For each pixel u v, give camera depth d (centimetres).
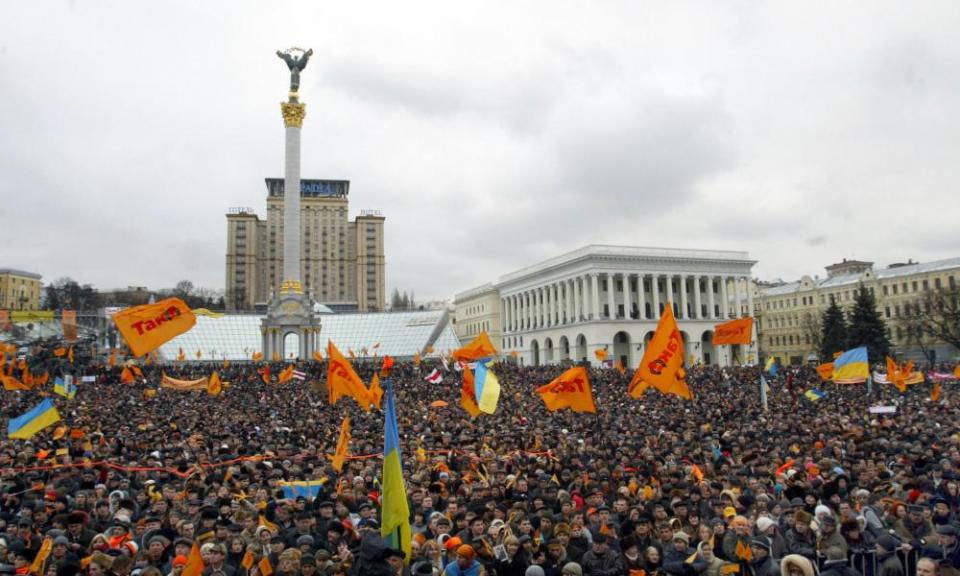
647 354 2020
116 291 16375
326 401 4403
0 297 13688
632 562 1060
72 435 2430
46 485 1591
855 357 3466
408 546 1011
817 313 12262
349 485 1555
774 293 13312
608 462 1877
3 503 1470
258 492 1414
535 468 1747
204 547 977
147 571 892
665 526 1159
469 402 2700
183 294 17962
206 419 3269
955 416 2988
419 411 3469
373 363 8188
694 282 11325
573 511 1239
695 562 1029
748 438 2394
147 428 2730
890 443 2138
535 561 1050
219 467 1847
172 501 1427
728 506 1295
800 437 2373
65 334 6278
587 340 10806
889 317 11144
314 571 938
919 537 1145
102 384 5784
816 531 1100
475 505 1324
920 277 10762
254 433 2712
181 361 8944
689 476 1744
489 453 2038
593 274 10744
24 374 4534
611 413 3353
